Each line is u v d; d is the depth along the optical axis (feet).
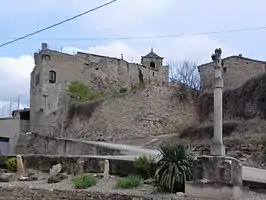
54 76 191.83
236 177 49.32
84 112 149.59
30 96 203.92
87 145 118.11
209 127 101.55
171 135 122.52
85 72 196.03
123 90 180.14
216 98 61.16
